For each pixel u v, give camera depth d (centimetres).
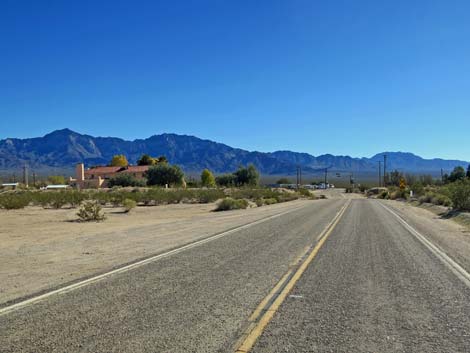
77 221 2761
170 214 3469
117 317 702
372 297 836
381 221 2594
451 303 799
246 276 1020
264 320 689
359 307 768
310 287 913
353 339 610
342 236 1817
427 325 674
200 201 5331
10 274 1059
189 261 1223
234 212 3572
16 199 3919
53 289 895
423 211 3784
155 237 1816
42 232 2075
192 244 1581
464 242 1681
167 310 742
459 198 3247
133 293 857
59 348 571
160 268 1120
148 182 10519
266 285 929
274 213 3303
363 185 13300
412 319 704
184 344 586
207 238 1762
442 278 1011
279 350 568
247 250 1427
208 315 714
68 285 930
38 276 1033
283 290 885
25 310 745
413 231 2053
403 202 5862
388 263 1198
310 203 5250
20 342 593
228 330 641
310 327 659
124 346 578
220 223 2467
